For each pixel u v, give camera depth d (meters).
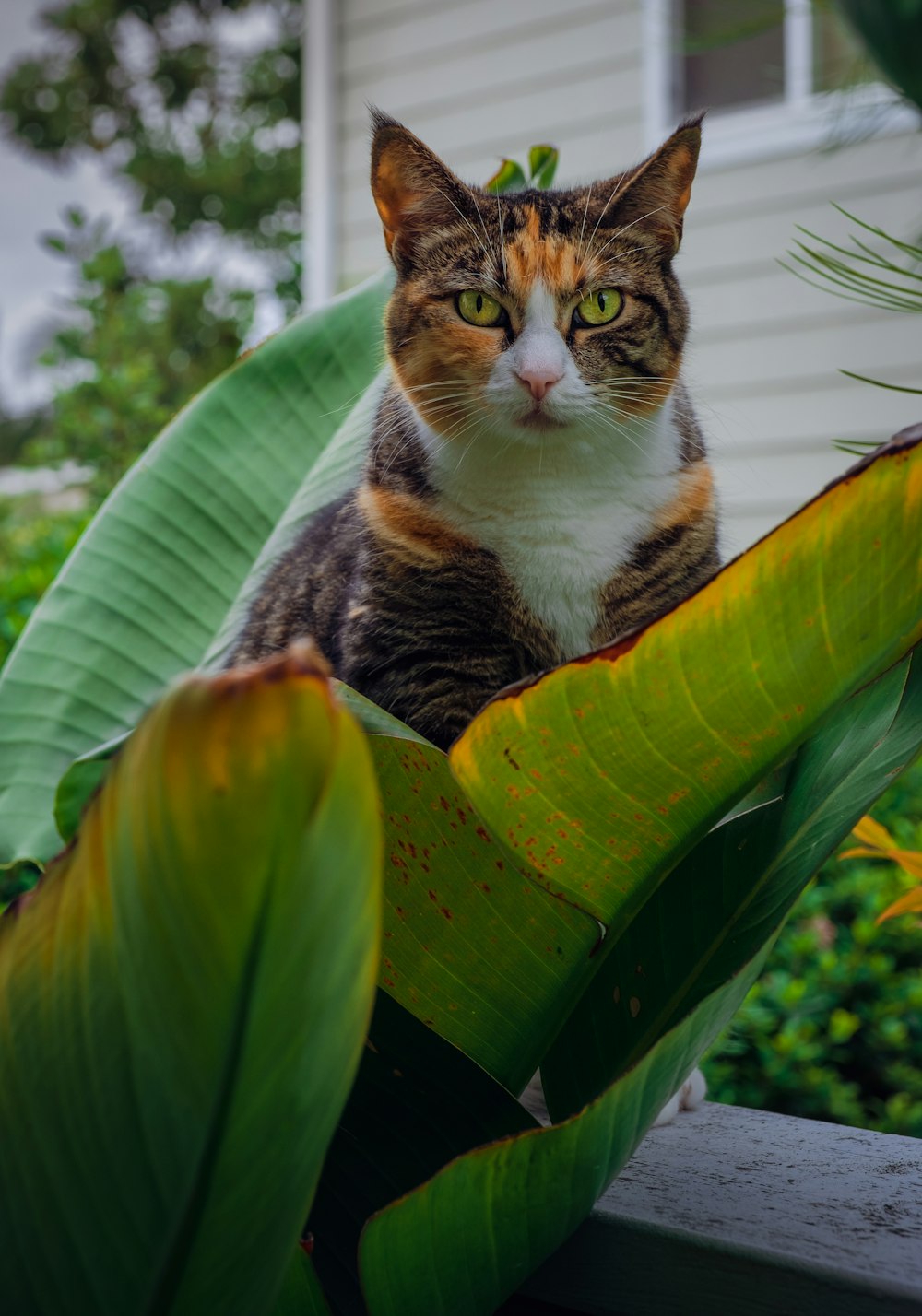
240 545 0.58
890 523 0.28
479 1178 0.31
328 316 0.62
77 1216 0.26
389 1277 0.32
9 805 0.52
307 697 0.20
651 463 0.58
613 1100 0.31
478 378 0.58
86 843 0.23
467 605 0.56
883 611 0.30
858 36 0.35
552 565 0.56
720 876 0.39
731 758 0.32
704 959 0.39
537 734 0.31
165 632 0.56
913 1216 0.39
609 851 0.34
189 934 0.22
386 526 0.57
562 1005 0.39
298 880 0.21
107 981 0.24
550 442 0.57
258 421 0.60
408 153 0.59
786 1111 0.68
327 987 0.23
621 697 0.30
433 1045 0.37
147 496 0.58
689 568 0.57
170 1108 0.24
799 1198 0.40
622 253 0.59
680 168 0.59
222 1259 0.26
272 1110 0.24
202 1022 0.23
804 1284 0.37
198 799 0.21
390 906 0.37
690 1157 0.43
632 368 0.59
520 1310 0.40
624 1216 0.39
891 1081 0.72
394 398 0.60
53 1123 0.25
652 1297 0.39
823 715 0.32
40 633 0.55
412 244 0.60
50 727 0.54
